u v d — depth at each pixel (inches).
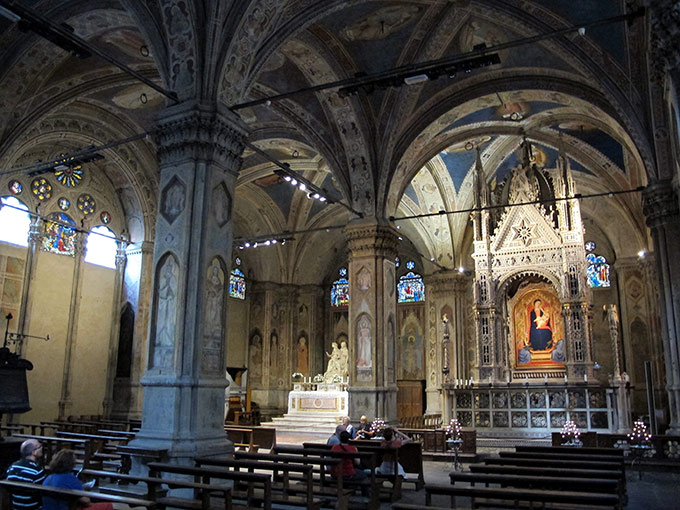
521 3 687.1
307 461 449.1
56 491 283.9
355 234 877.8
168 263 527.5
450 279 1304.1
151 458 477.1
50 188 1004.6
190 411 491.2
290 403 1218.0
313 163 1128.8
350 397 852.6
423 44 755.4
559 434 757.9
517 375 1146.0
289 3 609.0
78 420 961.5
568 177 1079.0
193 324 506.9
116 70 812.0
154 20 573.3
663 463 690.2
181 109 545.3
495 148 1120.8
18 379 577.9
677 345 719.1
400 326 1457.9
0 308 917.2
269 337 1391.5
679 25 372.2
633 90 716.7
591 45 704.4
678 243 729.0
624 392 939.3
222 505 415.2
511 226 1126.4
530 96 858.8
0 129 727.7
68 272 1024.9
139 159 1032.2
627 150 924.6
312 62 767.7
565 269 1069.8
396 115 844.0
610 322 975.6
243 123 574.9
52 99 791.7
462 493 342.0
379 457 541.0
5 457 521.0
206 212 530.3
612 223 1249.4
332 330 1505.9
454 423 805.2
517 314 1194.6
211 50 554.6
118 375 1057.5
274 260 1424.7
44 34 485.4
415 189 1206.3
